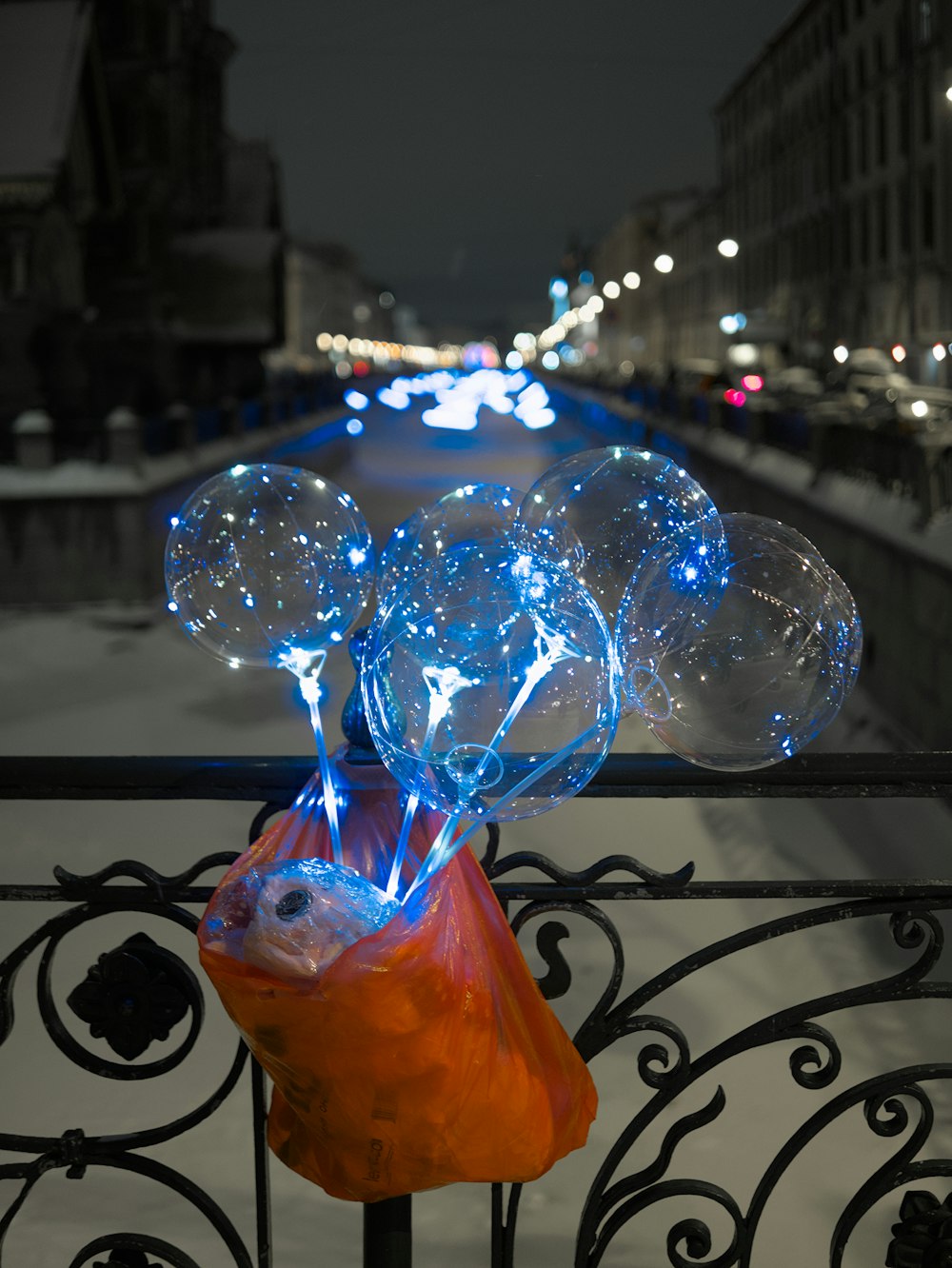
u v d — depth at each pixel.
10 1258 3.36
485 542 1.41
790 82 53.62
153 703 11.52
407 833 1.61
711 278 71.31
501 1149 1.54
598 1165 3.90
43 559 15.87
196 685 12.07
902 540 9.20
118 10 26.58
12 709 11.52
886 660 10.02
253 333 29.55
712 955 1.85
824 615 1.51
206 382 30.23
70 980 5.46
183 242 30.08
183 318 29.64
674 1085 1.88
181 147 31.08
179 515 1.76
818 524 12.53
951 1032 4.82
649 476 1.59
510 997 1.59
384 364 132.25
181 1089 4.52
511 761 1.38
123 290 25.98
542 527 1.60
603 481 1.59
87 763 1.84
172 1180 1.91
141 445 16.62
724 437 19.41
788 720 1.51
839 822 7.46
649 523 1.55
